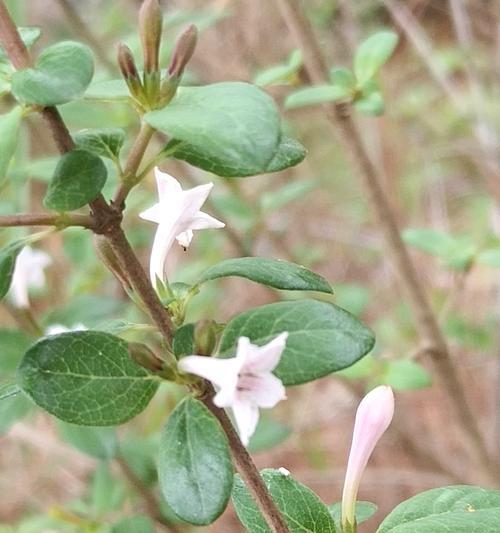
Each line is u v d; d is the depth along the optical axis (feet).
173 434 0.26
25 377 0.26
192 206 0.29
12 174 0.59
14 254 0.27
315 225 1.02
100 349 0.27
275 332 0.25
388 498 0.87
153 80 0.25
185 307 0.29
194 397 0.26
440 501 0.31
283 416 0.94
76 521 0.61
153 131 0.26
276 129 0.23
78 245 0.67
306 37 0.56
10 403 0.54
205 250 0.75
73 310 0.57
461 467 0.84
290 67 0.56
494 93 0.99
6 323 0.76
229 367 0.23
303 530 0.30
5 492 0.86
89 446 0.55
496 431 0.83
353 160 0.59
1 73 0.26
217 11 0.70
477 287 0.96
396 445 0.86
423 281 0.87
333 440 0.95
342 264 1.03
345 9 0.95
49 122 0.26
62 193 0.25
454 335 0.74
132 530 0.59
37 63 0.25
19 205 0.62
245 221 0.73
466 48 0.85
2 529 0.64
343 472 0.85
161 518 0.64
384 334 0.87
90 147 0.28
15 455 0.89
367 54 0.52
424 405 0.92
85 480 0.82
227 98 0.24
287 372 0.25
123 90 0.26
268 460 0.93
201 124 0.24
